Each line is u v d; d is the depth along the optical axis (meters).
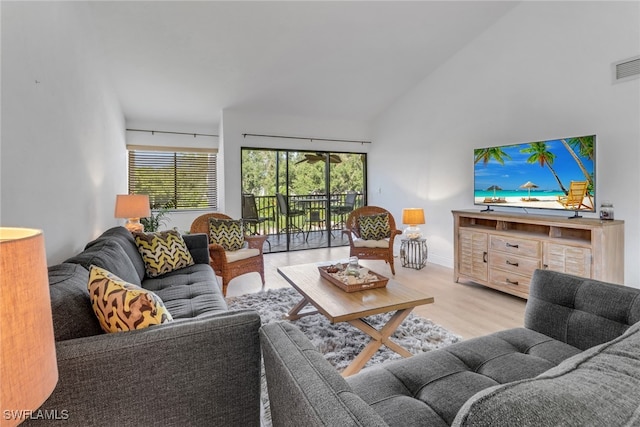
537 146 3.29
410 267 4.59
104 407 1.00
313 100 5.27
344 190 6.26
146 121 5.29
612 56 2.91
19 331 0.59
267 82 4.61
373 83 4.96
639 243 2.78
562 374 0.60
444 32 3.96
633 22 2.78
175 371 1.08
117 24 3.25
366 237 4.53
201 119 5.45
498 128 3.89
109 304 1.18
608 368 0.60
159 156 5.50
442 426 1.03
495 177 3.72
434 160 4.84
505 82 3.80
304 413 0.71
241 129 5.34
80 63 2.67
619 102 2.87
